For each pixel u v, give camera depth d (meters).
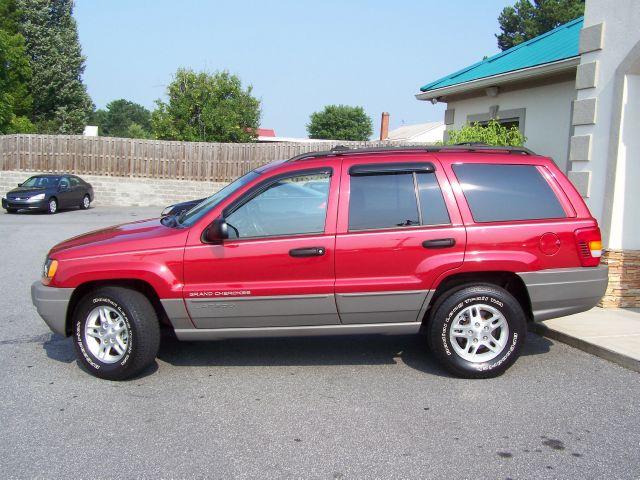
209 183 24.16
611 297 7.10
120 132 105.81
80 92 42.72
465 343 5.05
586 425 4.12
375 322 5.06
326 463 3.60
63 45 41.66
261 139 45.88
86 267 4.93
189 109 31.56
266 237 4.95
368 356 5.66
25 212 20.55
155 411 4.37
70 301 5.04
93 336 5.05
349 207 5.01
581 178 7.32
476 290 4.96
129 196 24.09
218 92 31.92
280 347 5.95
